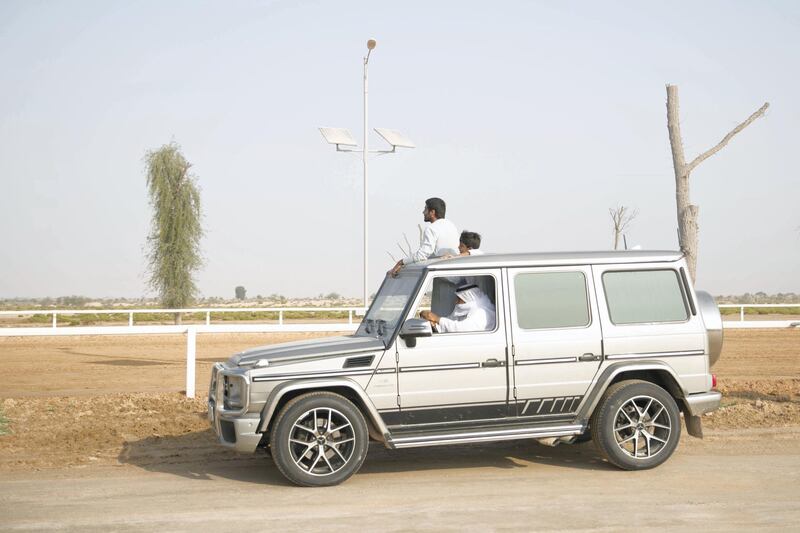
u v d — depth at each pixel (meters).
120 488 7.34
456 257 7.91
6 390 13.49
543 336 7.77
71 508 6.63
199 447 9.16
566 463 8.23
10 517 6.37
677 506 6.49
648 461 7.77
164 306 34.03
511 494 6.96
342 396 7.45
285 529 5.98
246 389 7.27
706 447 8.90
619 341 7.89
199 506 6.68
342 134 22.75
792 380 13.53
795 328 28.22
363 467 8.17
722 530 5.83
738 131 10.81
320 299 134.12
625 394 7.74
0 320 43.72
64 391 13.28
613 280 8.02
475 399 7.62
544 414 7.78
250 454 8.79
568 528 5.91
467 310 7.79
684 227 10.80
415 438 7.48
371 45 22.75
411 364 7.53
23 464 8.38
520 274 7.85
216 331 15.78
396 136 23.14
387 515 6.32
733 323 21.62
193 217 33.69
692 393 8.01
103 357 19.92
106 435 9.77
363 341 7.70
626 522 6.05
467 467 8.12
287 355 7.48
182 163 33.75
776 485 7.18
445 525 6.02
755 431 9.66
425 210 8.92
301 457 7.29
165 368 17.22
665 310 8.08
